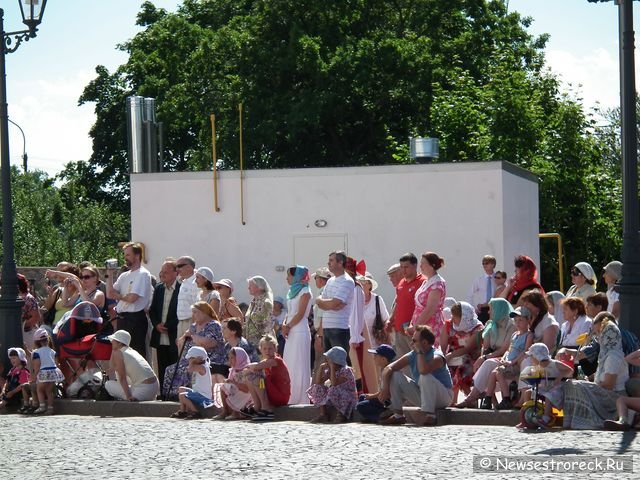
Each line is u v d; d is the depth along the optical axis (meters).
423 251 21.83
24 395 15.47
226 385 14.02
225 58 44.19
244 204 22.75
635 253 13.10
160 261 23.19
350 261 15.41
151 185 23.25
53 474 10.21
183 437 12.37
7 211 16.38
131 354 15.24
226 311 16.44
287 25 43.22
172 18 47.09
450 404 13.53
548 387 12.31
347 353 15.34
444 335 14.75
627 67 13.12
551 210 37.72
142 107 29.80
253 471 9.95
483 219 21.56
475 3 45.81
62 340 15.80
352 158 45.38
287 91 43.12
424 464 10.02
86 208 47.59
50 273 16.77
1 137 16.42
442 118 39.56
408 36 44.50
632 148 13.14
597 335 12.59
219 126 43.47
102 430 13.20
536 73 43.16
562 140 38.94
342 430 12.66
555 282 38.31
